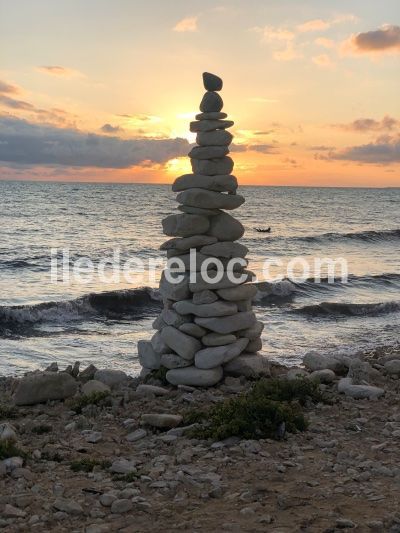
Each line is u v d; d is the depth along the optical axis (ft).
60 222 197.77
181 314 37.45
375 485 21.90
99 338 64.28
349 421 30.30
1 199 295.48
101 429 30.01
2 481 22.45
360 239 167.43
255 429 27.30
